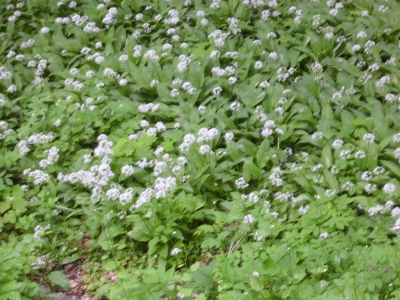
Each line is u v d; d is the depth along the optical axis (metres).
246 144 4.60
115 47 5.66
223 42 5.36
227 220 4.20
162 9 5.98
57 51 5.68
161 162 4.43
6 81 5.41
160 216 4.25
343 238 4.01
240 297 3.75
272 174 4.42
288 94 4.92
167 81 5.20
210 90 5.02
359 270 3.80
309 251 3.89
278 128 4.65
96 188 4.39
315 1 5.84
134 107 4.98
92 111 4.95
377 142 4.57
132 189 4.38
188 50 5.43
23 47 5.78
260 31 5.53
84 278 4.22
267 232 4.05
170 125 4.85
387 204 4.14
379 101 4.81
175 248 4.13
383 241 4.02
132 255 4.27
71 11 6.25
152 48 5.46
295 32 5.57
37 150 4.84
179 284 4.07
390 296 3.75
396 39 5.45
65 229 4.42
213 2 5.83
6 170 4.82
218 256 3.98
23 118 5.16
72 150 4.80
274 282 3.83
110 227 4.31
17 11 6.13
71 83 5.24
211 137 4.52
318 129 4.69
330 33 5.32
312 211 4.11
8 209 4.56
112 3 6.10
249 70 5.22
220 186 4.49
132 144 4.64
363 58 5.23
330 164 4.46
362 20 5.56
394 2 5.77
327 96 4.89
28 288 4.00
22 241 4.16
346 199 4.18
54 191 4.56
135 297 3.79
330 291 3.73
